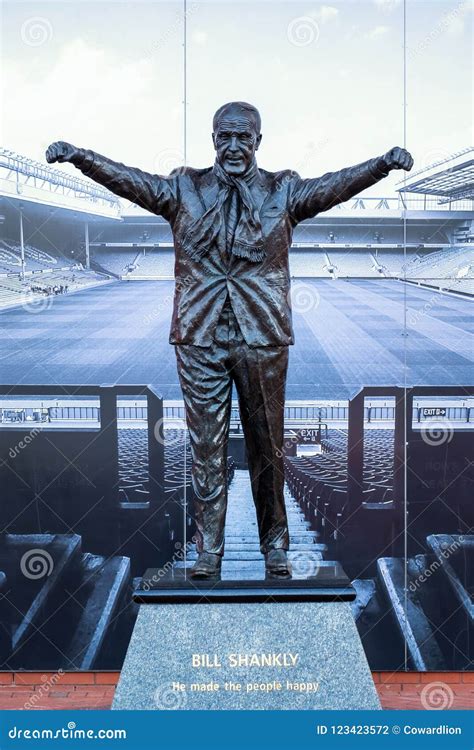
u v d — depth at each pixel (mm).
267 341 3510
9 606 4973
